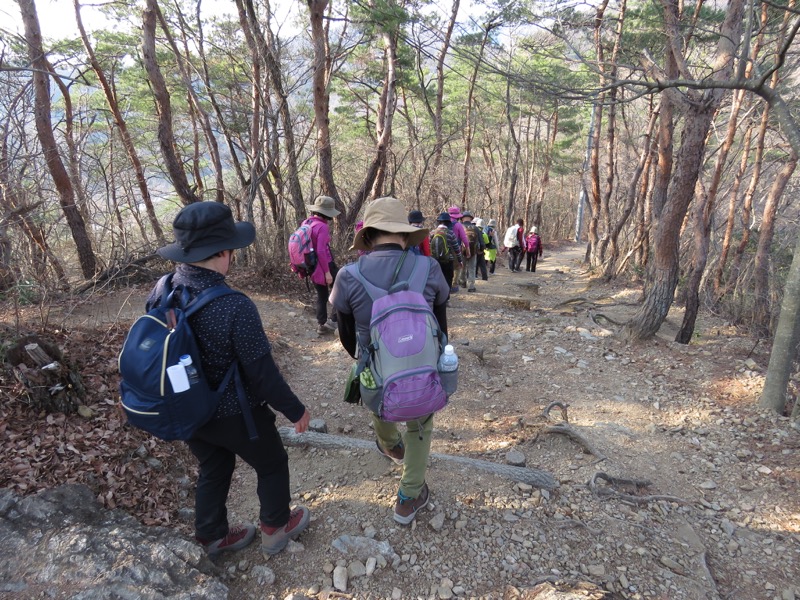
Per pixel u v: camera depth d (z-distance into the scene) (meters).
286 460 2.23
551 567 2.36
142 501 2.54
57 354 2.97
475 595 2.16
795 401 4.25
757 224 13.33
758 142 10.48
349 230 9.68
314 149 10.39
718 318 8.55
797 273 3.86
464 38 7.91
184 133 15.59
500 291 11.04
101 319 4.95
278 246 7.96
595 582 2.28
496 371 5.01
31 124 6.60
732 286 10.35
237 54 11.61
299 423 2.02
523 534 2.55
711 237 12.24
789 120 3.44
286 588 2.16
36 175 5.06
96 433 2.81
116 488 2.54
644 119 17.56
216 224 1.81
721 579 2.45
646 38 9.51
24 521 2.13
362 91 19.38
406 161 17.94
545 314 8.04
